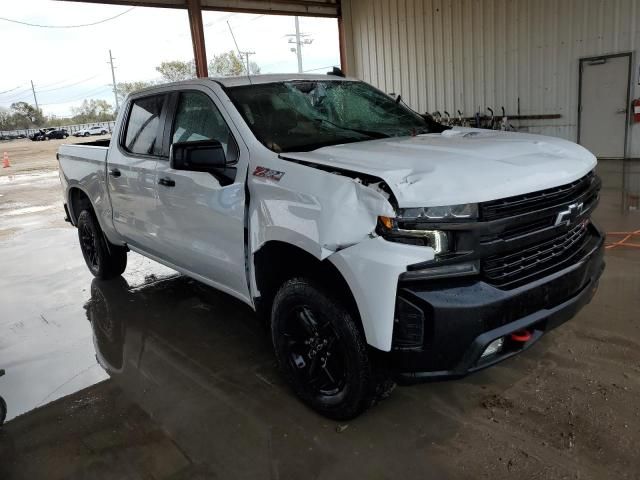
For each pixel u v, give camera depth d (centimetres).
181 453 262
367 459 247
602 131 1092
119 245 489
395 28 1410
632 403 271
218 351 368
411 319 223
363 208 228
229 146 314
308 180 254
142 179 387
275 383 319
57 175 1705
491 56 1224
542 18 1121
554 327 256
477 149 270
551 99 1149
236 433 274
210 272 345
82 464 260
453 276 225
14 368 364
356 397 254
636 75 1026
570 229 264
